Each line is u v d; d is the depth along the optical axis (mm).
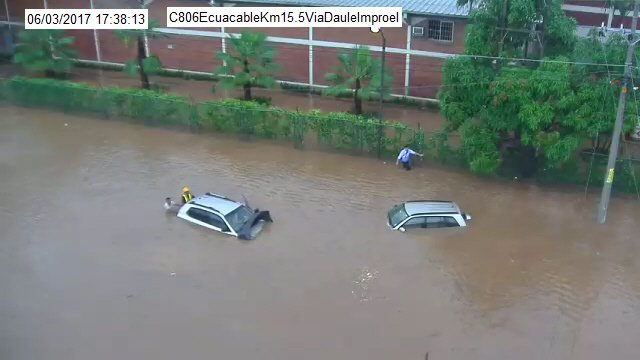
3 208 23078
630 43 19953
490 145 24234
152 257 20266
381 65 30219
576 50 23281
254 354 16250
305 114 28438
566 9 36438
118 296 18422
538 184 25484
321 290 18812
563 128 23266
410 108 34625
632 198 24406
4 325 17203
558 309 18156
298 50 36000
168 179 25500
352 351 16422
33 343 16578
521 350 16547
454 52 32656
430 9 32500
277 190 24781
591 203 23984
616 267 20031
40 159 27250
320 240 21344
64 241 21109
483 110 24016
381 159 27812
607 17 35594
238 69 35281
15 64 40625
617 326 17484
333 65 35531
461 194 24625
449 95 24656
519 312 18047
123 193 24344
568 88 22391
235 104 29641
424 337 16984
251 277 19359
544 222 22609
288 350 16422
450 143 26438
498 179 25844
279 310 17938
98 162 27047
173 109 30641
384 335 17031
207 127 30281
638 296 18688
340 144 28375
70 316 17594
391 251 20797
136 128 30953
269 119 29062
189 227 21984
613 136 21297
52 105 33156
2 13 40969
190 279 19219
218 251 20656
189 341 16703
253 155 28031
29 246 20812
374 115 33375
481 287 19094
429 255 20594
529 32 23859
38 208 23156
